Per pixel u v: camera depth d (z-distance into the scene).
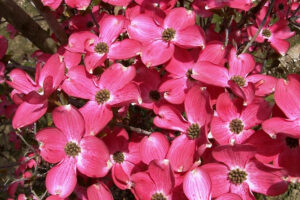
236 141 0.59
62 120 0.58
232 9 0.65
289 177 0.56
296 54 1.28
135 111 0.75
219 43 0.62
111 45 0.64
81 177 0.63
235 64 0.62
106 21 0.65
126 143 0.65
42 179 0.79
